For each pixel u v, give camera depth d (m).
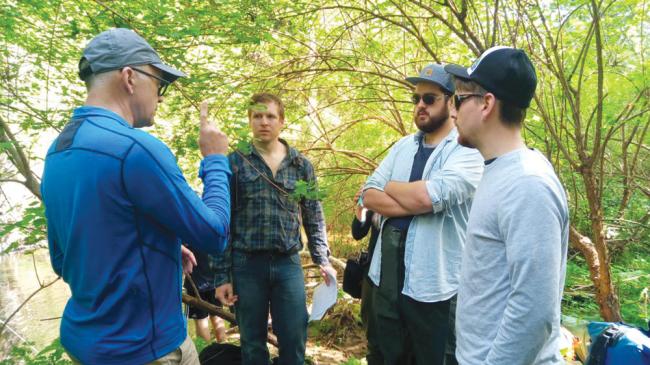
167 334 1.30
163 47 2.45
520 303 1.12
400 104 4.83
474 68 1.30
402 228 2.12
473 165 2.05
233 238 2.46
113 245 1.21
